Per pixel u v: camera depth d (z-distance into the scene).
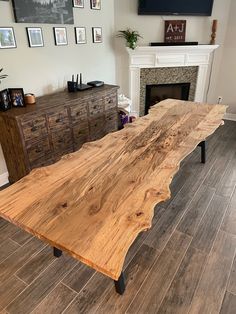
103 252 1.01
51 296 1.50
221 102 4.34
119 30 3.77
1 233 1.98
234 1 3.66
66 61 3.09
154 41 3.96
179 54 3.96
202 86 4.31
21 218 1.20
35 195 1.36
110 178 1.51
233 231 1.95
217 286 1.53
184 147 1.91
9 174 2.61
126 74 4.08
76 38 3.13
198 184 2.54
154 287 1.53
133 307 1.43
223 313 1.39
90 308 1.43
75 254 1.01
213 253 1.76
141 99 4.30
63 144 2.71
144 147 1.91
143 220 1.17
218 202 2.28
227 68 4.07
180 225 2.02
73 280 1.59
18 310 1.42
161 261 1.71
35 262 1.72
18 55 2.51
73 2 2.95
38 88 2.83
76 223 1.16
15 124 2.19
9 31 2.37
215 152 3.19
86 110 2.89
